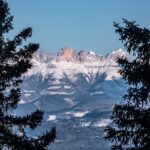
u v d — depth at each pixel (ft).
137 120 115.34
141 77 116.47
